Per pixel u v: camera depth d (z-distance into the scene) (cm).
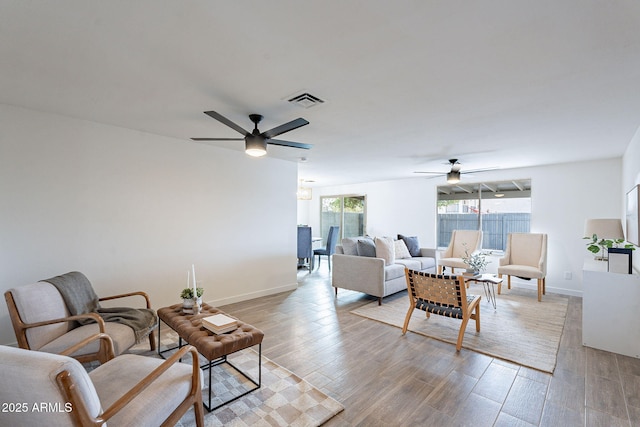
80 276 263
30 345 204
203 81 213
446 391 217
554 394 214
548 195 522
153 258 358
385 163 531
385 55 177
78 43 166
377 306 421
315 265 768
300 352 278
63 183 296
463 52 173
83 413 104
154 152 358
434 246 676
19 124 271
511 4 132
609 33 152
